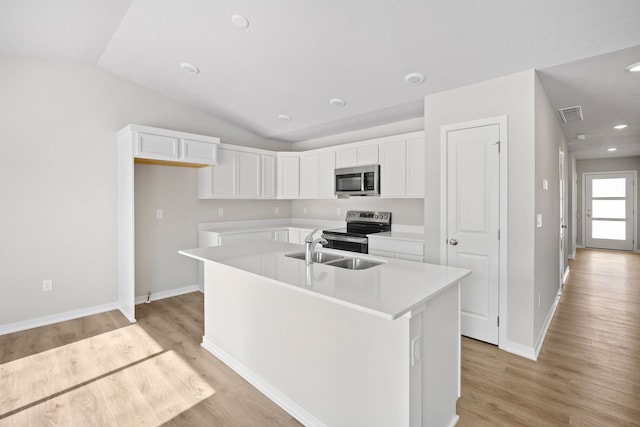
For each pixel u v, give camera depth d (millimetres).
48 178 3227
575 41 2158
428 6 2096
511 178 2645
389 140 3891
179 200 4258
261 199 5176
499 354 2611
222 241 4121
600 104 3307
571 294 4234
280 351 1997
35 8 2395
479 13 2078
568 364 2441
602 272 5477
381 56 2686
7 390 2107
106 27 2775
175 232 4230
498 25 2146
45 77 3207
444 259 3059
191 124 4277
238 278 2334
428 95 3148
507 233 2676
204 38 2814
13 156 3047
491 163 2754
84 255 3441
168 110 4047
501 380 2229
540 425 1790
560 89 2896
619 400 2000
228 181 4398
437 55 2547
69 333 2998
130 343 2797
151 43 2984
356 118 4035
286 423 1832
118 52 3186
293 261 2203
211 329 2639
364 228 4406
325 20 2373
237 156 4504
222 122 4633
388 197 3912
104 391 2104
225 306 2475
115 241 3637
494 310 2768
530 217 2559
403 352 1411
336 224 5027
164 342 2822
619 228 7730
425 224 3201
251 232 4449
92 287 3498
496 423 1806
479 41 2322
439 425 1708
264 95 3773
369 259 2316
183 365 2436
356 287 1580
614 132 4594
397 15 2213
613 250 7770
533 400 2008
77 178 3389
